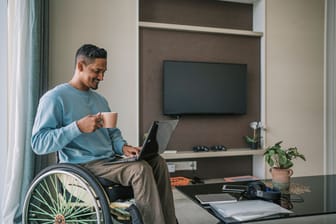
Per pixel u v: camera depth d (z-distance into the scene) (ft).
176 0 11.35
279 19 12.08
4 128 7.33
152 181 4.75
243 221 4.86
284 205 5.75
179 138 11.31
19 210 7.01
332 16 12.69
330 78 12.60
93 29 9.88
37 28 7.55
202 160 11.68
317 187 7.12
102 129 5.79
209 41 11.58
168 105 10.83
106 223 4.42
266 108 11.98
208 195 6.27
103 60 5.41
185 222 7.84
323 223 7.48
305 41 12.48
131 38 10.30
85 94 5.63
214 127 11.71
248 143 12.01
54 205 4.86
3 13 7.29
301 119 12.46
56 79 9.50
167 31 11.05
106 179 4.91
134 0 10.31
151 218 4.58
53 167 4.82
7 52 7.34
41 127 4.88
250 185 6.56
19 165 7.04
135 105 10.37
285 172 6.48
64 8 9.57
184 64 10.95
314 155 12.64
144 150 5.00
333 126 12.70
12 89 7.32
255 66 12.12
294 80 12.36
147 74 10.85
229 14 12.03
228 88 11.45
